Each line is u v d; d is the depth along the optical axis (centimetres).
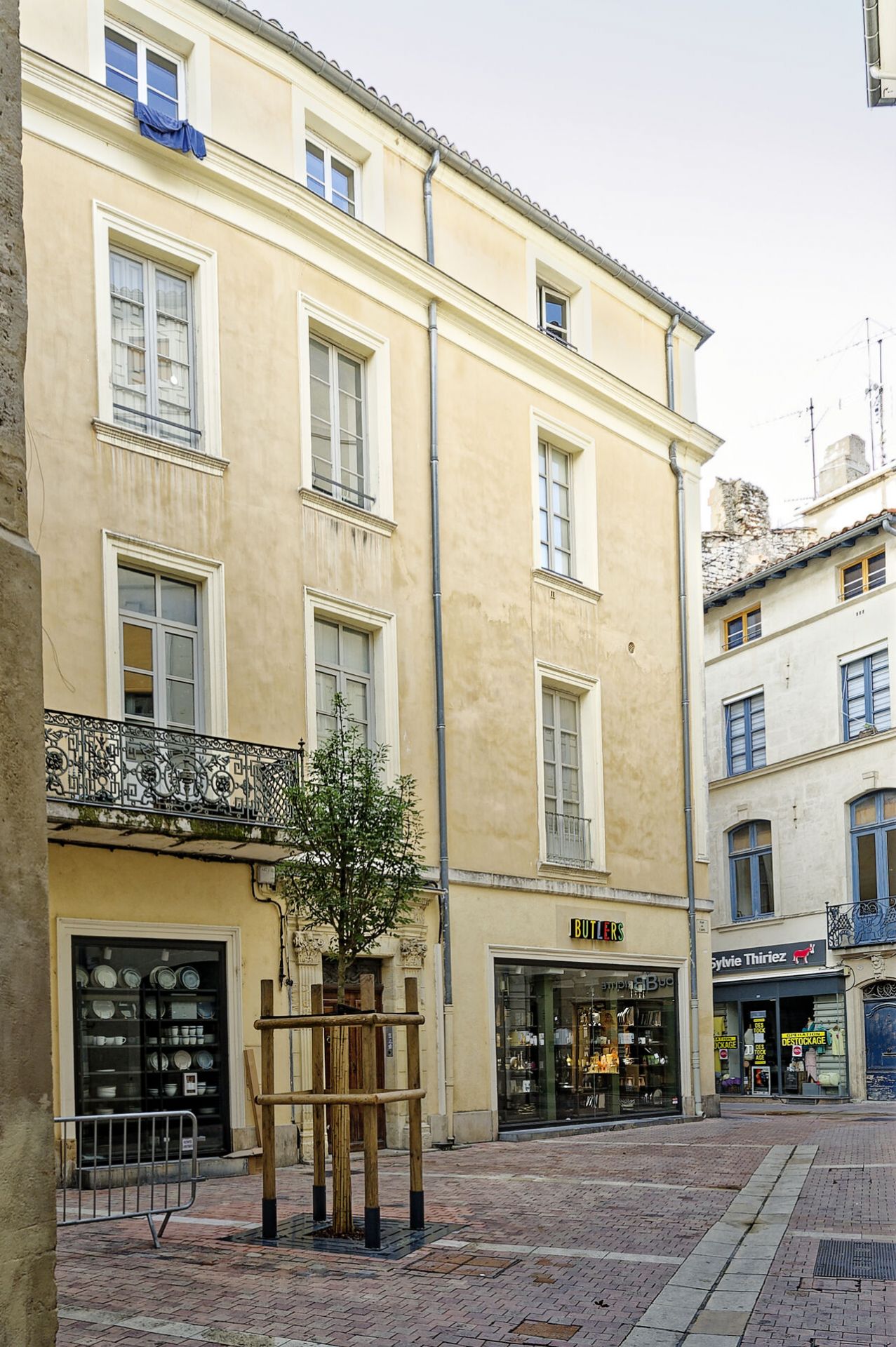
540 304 2075
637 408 2183
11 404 394
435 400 1766
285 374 1544
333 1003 1506
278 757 1414
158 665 1366
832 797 3036
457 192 1867
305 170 1617
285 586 1498
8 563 377
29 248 1289
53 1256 355
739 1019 3228
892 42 1248
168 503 1380
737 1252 810
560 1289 713
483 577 1817
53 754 1191
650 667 2158
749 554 3569
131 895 1284
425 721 1678
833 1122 1998
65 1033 1198
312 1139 1413
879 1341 605
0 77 403
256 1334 624
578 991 1900
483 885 1725
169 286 1454
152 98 1470
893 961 2828
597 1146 1572
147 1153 1254
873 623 2959
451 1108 1622
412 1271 762
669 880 2122
